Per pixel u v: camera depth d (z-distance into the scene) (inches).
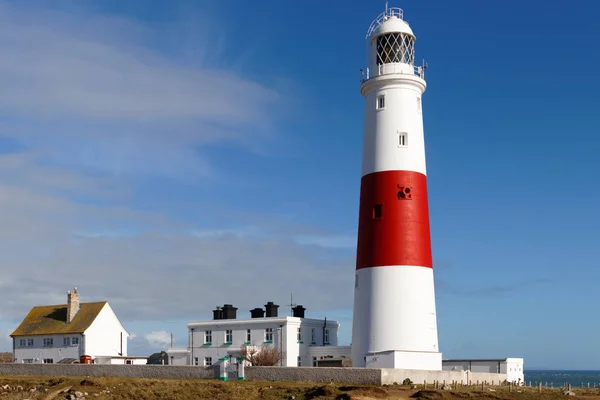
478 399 1952.5
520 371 2940.5
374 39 2588.6
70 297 3838.6
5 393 2389.3
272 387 2110.0
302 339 3169.3
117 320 3887.8
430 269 2449.6
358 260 2486.5
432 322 2415.1
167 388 2239.2
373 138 2514.8
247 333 3206.2
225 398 2075.5
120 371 2655.0
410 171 2461.9
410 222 2423.7
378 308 2390.5
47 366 2859.3
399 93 2507.4
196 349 3336.6
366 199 2491.4
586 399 2103.8
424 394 1915.6
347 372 2165.4
